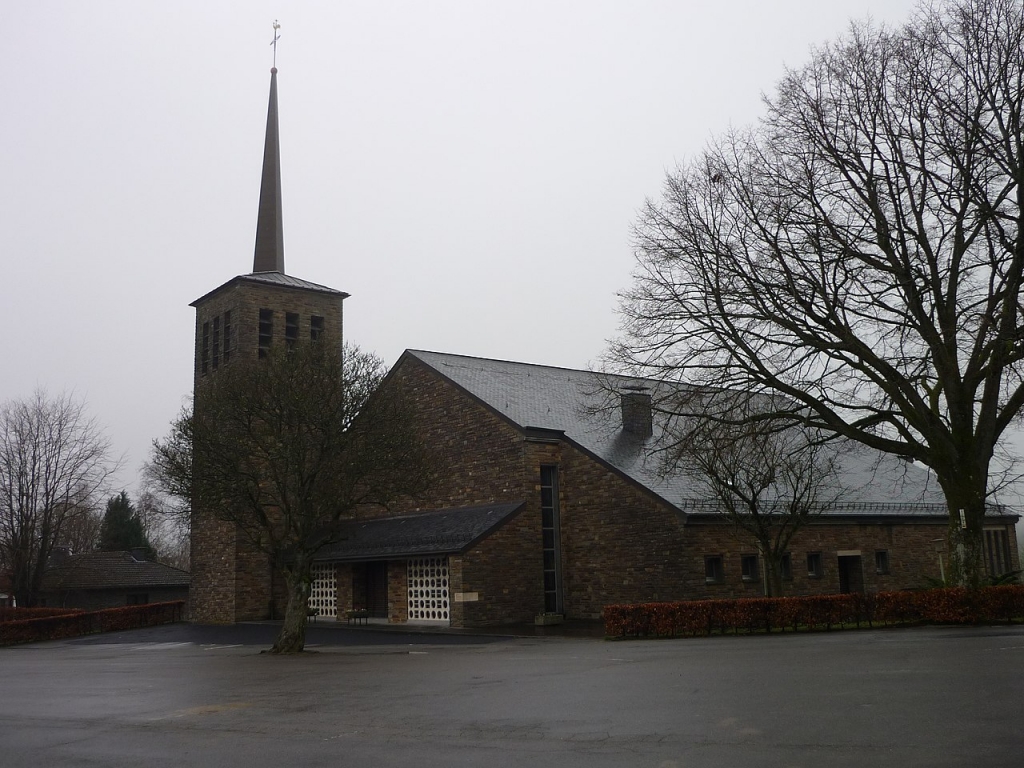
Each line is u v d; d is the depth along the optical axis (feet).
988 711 31.86
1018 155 74.84
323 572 132.87
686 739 29.63
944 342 76.89
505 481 115.55
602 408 93.71
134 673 65.10
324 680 53.83
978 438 79.87
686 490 107.55
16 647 124.67
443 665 61.46
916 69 78.33
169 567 204.64
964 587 77.87
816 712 33.17
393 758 28.94
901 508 131.44
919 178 77.92
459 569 106.32
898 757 25.67
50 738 35.73
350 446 86.17
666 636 79.61
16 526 181.27
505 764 27.30
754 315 81.05
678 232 86.33
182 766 29.30
